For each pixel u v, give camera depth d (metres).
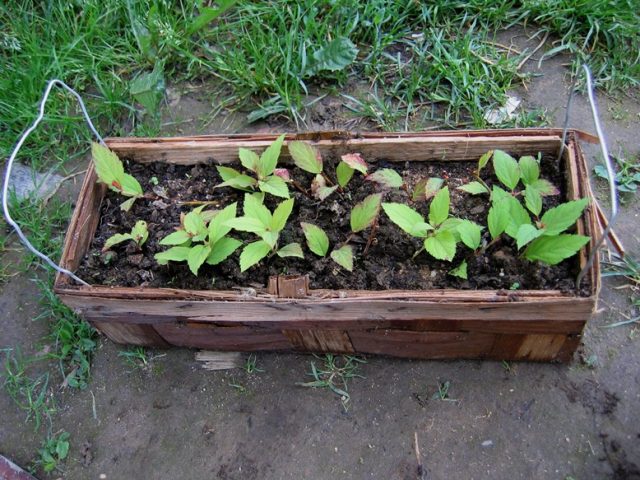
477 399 0.43
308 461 0.42
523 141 0.43
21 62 0.62
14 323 0.50
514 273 0.40
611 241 0.47
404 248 0.42
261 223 0.40
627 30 0.58
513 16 0.62
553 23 0.61
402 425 0.43
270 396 0.45
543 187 0.41
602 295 0.47
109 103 0.60
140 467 0.43
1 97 0.60
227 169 0.45
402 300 0.37
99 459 0.44
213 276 0.42
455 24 0.62
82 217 0.44
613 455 0.40
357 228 0.41
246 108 0.60
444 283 0.40
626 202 0.51
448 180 0.45
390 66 0.60
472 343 0.42
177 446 0.44
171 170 0.47
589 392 0.43
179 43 0.62
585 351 0.44
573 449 0.41
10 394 0.47
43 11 0.65
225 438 0.44
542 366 0.44
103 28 0.64
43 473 0.44
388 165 0.46
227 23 0.64
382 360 0.45
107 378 0.47
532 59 0.60
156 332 0.44
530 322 0.38
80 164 0.59
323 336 0.42
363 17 0.61
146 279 0.42
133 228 0.44
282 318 0.40
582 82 0.57
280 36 0.61
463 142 0.44
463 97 0.57
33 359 0.48
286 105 0.58
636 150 0.53
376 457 0.42
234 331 0.43
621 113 0.56
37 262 0.53
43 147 0.59
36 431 0.45
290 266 0.42
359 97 0.59
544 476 0.40
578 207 0.37
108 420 0.45
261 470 0.42
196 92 0.62
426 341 0.42
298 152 0.44
